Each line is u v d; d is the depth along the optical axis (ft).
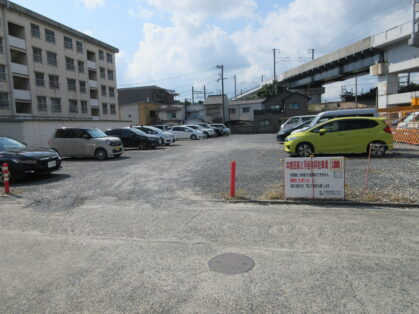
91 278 11.22
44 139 77.00
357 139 38.68
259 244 13.85
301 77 198.29
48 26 123.34
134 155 53.78
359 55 135.23
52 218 18.70
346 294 9.62
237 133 164.76
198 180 28.86
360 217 17.19
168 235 15.37
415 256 12.18
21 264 12.60
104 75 163.53
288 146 41.32
